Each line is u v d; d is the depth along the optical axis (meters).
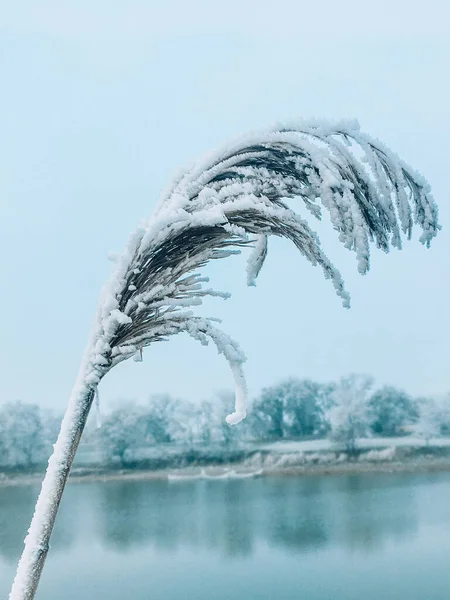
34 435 53.44
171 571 31.48
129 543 37.38
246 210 2.86
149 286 2.86
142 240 2.76
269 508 44.91
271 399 61.34
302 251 2.96
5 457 52.19
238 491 51.72
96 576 30.92
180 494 50.94
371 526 38.69
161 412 59.75
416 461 56.00
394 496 47.09
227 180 2.97
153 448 58.78
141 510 45.53
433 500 45.16
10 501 44.88
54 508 2.65
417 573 29.73
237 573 31.03
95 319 2.81
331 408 61.31
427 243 3.08
